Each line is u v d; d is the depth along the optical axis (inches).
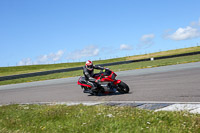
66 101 351.9
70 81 723.4
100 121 184.5
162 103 247.4
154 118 177.0
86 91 388.2
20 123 218.1
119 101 295.4
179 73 568.4
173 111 197.2
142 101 280.2
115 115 199.0
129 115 192.1
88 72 380.8
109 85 363.9
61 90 510.0
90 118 197.6
